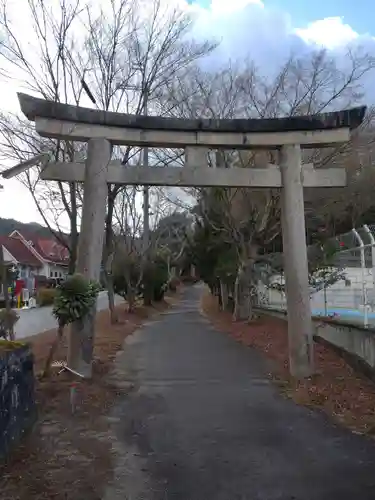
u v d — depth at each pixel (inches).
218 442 237.9
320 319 554.6
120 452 223.0
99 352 531.2
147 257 1280.8
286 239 383.6
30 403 247.1
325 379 365.1
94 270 364.8
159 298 1688.0
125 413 293.1
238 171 382.6
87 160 369.4
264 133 382.6
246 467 205.2
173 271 2635.3
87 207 365.7
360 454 219.1
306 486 185.6
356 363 392.5
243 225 822.5
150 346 619.2
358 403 298.8
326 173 386.0
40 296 1003.3
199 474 197.9
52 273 1871.3
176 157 613.9
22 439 228.1
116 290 1182.9
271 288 794.8
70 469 200.5
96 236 365.7
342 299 484.4
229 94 697.6
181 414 291.0
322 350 502.0
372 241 386.9
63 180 370.9
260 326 780.6
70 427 257.9
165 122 373.7
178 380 396.5
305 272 381.1
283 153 385.1
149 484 187.5
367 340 379.2
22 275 1424.7
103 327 805.9
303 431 254.4
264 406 308.5
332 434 248.4
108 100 492.7
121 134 372.2
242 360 498.9
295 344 377.4
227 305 1244.5
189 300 2208.4
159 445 233.6
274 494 178.7
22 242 1806.1
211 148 390.9
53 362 400.5
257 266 924.6
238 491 181.5
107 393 338.3
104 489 182.4
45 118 361.1
